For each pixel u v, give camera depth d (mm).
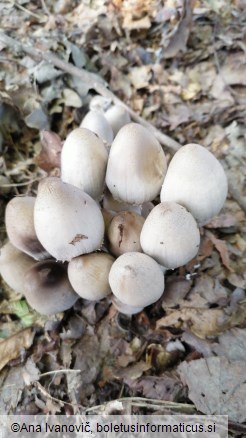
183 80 284
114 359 169
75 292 168
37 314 186
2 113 239
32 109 244
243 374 151
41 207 139
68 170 161
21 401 163
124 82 285
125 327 175
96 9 308
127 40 301
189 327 168
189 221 141
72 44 274
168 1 302
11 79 246
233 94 271
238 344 160
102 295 157
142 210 183
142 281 135
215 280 181
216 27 302
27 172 235
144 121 243
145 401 154
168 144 236
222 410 145
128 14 303
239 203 213
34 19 295
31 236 162
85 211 142
